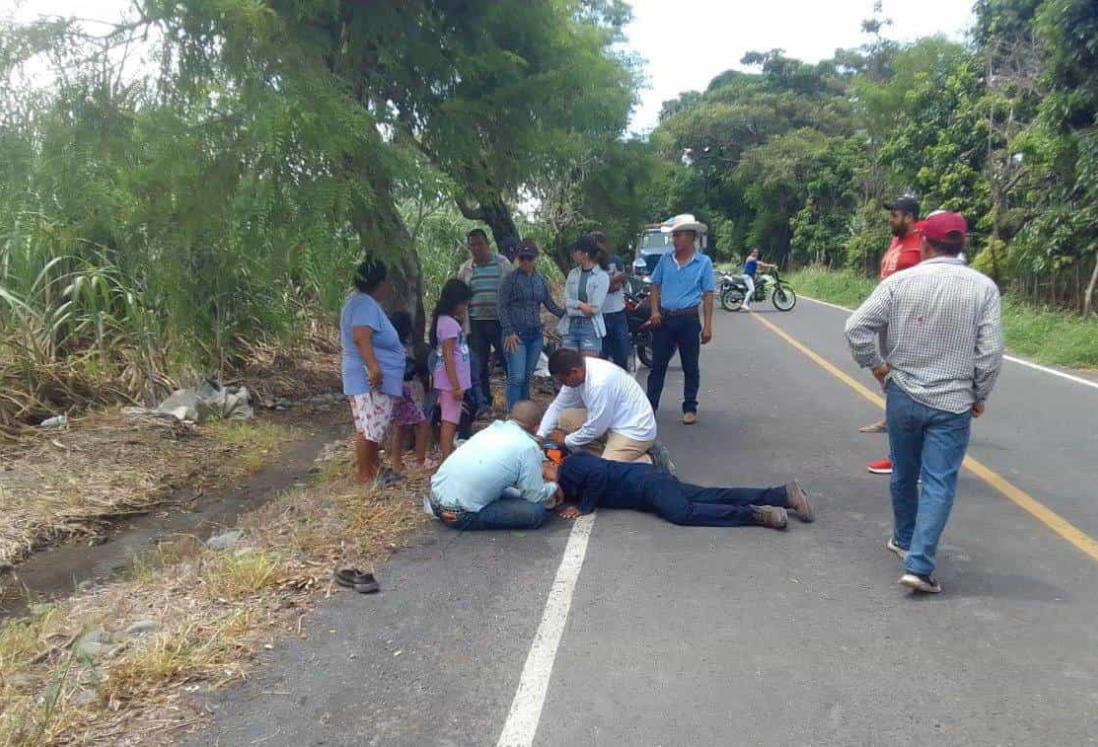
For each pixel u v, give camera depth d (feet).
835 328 60.54
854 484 21.59
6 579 17.89
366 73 21.18
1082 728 10.94
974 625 13.75
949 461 14.69
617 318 31.04
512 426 18.74
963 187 67.67
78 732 11.12
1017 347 47.62
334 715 11.46
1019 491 20.75
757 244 150.41
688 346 28.27
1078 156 50.26
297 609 14.61
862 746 10.64
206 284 28.76
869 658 12.74
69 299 30.55
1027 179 60.13
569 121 26.91
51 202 19.98
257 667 12.71
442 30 22.04
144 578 16.51
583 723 11.18
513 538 17.92
